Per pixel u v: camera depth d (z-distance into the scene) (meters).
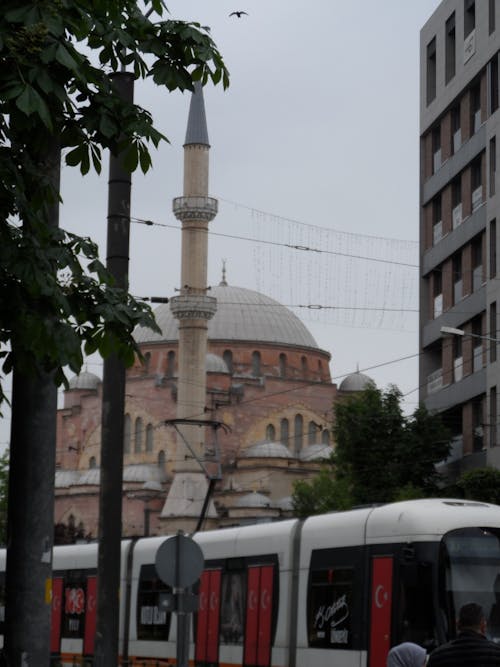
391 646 25.56
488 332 60.22
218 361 152.00
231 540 33.34
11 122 14.38
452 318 65.50
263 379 154.00
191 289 140.62
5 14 14.18
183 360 141.75
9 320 14.91
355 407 64.56
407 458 62.69
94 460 155.75
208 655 33.44
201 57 16.25
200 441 142.88
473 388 62.19
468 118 64.19
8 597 15.16
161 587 36.53
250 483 147.25
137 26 16.28
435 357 69.69
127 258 24.48
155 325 16.16
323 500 89.56
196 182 139.50
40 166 15.41
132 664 37.53
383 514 26.73
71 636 40.31
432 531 25.25
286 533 30.64
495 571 25.11
